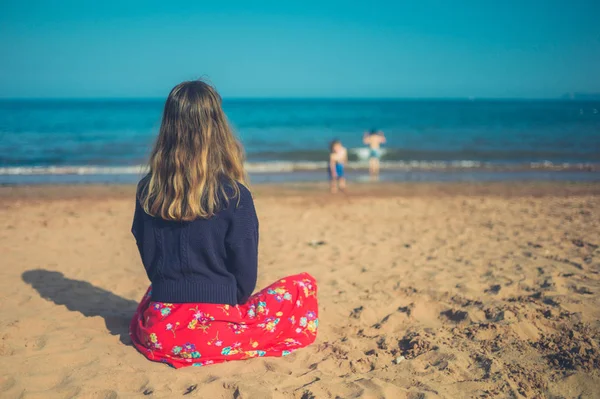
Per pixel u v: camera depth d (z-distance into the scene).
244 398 2.43
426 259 5.57
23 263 5.13
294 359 2.92
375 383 2.62
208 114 2.50
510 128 36.47
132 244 6.27
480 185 13.23
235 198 2.52
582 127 36.53
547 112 61.22
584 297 3.94
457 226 7.60
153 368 2.74
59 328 3.33
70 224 7.40
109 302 4.07
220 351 2.74
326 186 12.95
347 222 8.03
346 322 3.76
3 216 7.98
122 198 10.55
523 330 3.35
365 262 5.48
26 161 17.94
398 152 22.34
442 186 13.04
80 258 5.49
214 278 2.66
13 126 37.78
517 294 4.18
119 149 22.42
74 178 13.97
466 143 26.47
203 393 2.48
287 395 2.51
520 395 2.56
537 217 8.27
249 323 2.88
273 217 8.43
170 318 2.69
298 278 3.15
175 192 2.47
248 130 37.09
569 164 18.09
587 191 12.13
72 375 2.65
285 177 14.70
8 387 2.53
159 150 2.54
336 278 4.87
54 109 76.94
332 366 2.91
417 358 3.02
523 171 16.42
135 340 3.00
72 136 29.20
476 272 4.94
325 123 45.09
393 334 3.47
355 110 77.94
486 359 2.95
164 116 2.55
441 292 4.30
